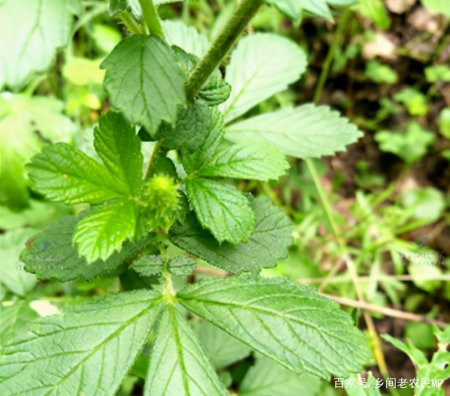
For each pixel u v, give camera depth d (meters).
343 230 0.44
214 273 0.34
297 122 0.23
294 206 0.46
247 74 0.23
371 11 0.41
